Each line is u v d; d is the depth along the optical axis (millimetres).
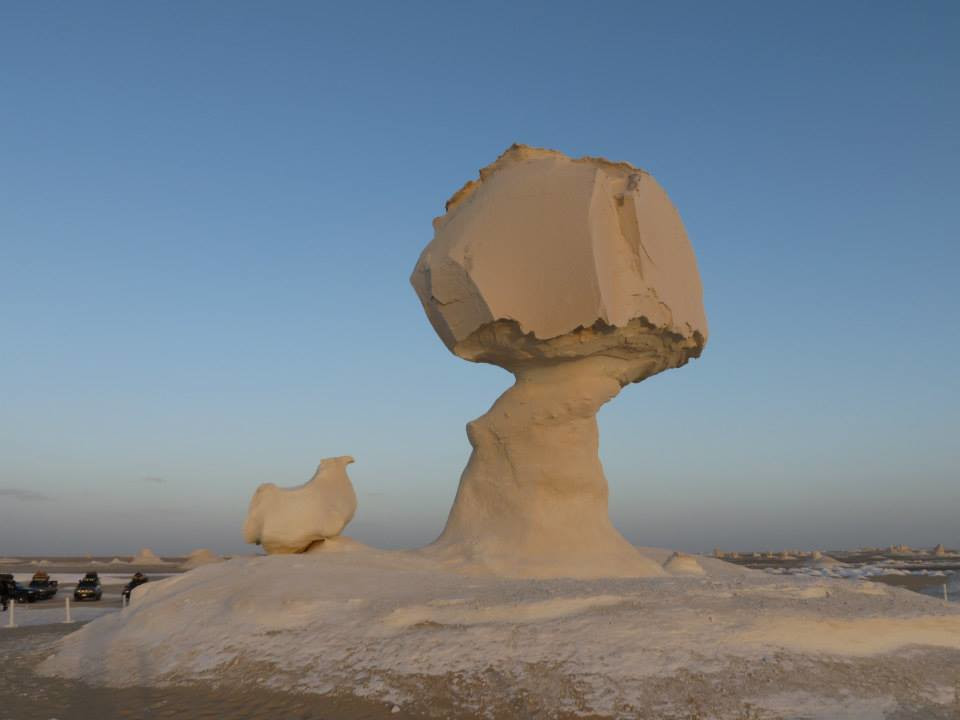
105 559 103875
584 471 16047
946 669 9711
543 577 14438
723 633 9812
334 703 9484
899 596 12227
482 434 16766
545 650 9711
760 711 8414
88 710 10156
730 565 18625
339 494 18281
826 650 9805
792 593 11656
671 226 16672
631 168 16797
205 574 15391
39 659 14023
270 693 10062
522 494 16016
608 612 10516
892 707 8617
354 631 10992
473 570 14805
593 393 16031
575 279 14680
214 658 11344
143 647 12602
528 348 15555
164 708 9938
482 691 9211
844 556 99062
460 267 15352
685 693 8750
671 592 11422
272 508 17547
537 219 15102
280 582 12961
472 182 17766
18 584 33344
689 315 16328
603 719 8438
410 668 9875
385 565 14883
